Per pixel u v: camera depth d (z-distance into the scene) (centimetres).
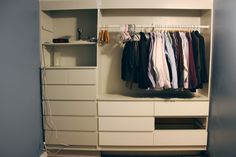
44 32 280
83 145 272
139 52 260
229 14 222
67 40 281
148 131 268
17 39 213
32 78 246
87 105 266
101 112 266
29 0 240
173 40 260
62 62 308
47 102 268
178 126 304
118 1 264
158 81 252
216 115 249
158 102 264
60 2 267
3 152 187
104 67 305
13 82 205
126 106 265
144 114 266
